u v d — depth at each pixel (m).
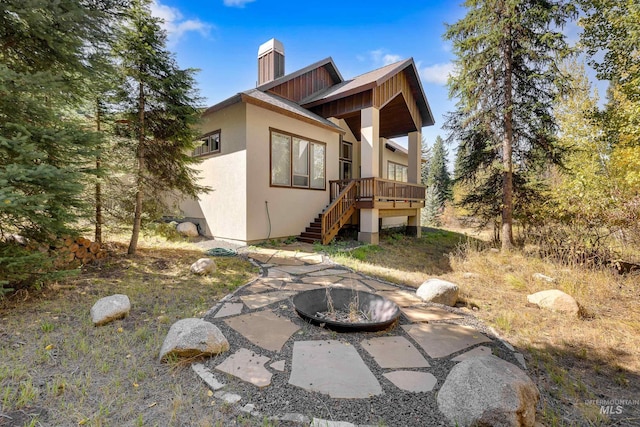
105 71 4.42
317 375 2.33
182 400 1.99
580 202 7.16
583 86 10.95
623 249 6.37
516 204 9.91
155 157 6.55
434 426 1.82
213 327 2.72
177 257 6.42
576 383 2.40
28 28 3.61
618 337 3.25
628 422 1.96
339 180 10.51
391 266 6.75
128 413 1.86
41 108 3.55
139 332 2.90
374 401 2.04
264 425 1.79
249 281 4.96
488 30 8.72
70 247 5.11
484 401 1.80
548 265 6.38
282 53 12.34
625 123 7.37
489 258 7.32
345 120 12.57
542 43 8.19
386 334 3.13
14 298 3.60
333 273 5.68
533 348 2.96
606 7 7.12
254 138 8.45
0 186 2.99
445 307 4.04
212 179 9.44
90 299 3.78
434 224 22.80
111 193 6.11
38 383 2.11
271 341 2.89
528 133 9.23
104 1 4.41
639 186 7.02
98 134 4.11
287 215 9.45
